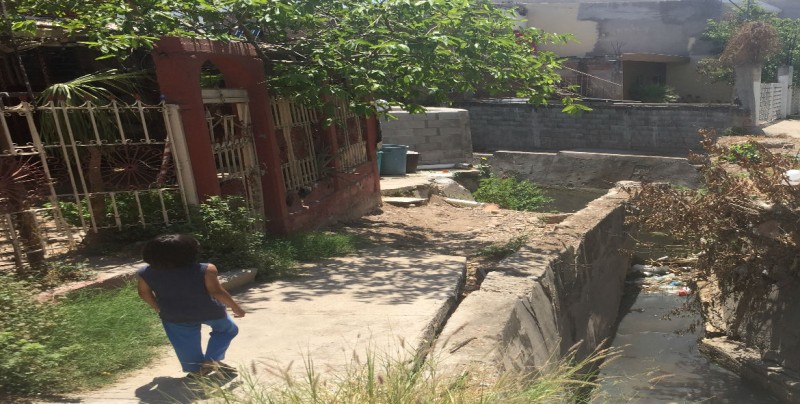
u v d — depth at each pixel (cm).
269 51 1089
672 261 897
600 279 1111
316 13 1128
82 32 934
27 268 678
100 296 638
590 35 3559
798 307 772
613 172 2417
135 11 924
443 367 482
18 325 504
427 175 2000
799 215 729
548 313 789
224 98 931
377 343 579
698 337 988
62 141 757
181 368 518
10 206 690
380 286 788
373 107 1009
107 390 472
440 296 741
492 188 1888
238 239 827
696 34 3391
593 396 531
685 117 2652
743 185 784
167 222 818
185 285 457
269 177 1003
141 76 948
